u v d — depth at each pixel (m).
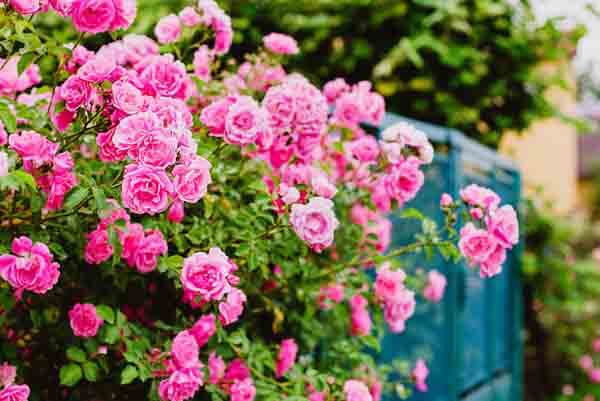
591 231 7.11
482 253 2.18
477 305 4.62
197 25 2.48
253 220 2.30
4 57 2.03
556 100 8.30
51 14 3.09
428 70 4.77
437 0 4.57
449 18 4.67
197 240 2.21
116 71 1.87
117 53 2.19
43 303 2.14
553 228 6.03
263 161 2.60
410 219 3.66
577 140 13.20
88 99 1.84
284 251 2.46
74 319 2.02
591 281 6.20
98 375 2.10
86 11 1.85
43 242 1.91
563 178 9.59
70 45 2.11
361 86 2.73
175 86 2.05
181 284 2.08
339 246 2.80
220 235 2.29
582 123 5.27
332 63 4.80
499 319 5.23
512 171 5.38
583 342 6.48
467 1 4.77
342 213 2.81
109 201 1.92
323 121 2.39
